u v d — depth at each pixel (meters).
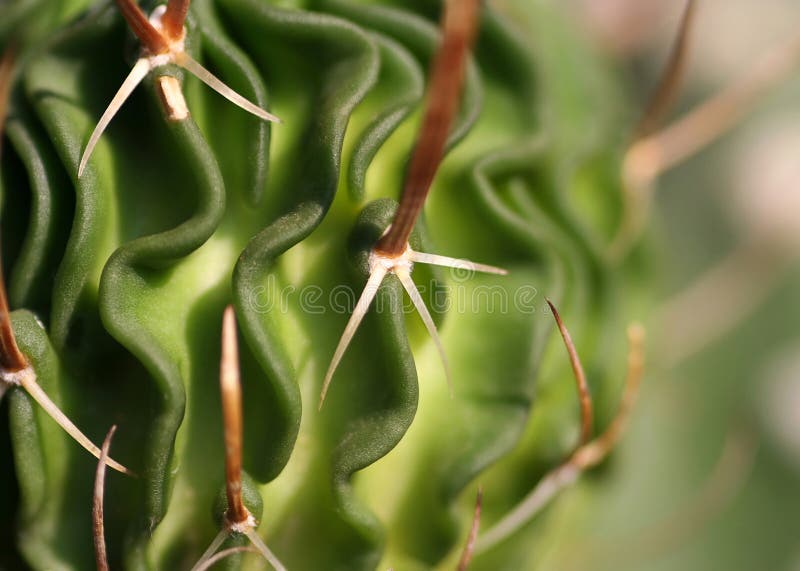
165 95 0.13
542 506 0.15
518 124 0.15
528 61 0.15
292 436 0.13
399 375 0.13
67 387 0.13
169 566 0.14
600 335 0.15
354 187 0.13
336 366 0.13
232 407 0.13
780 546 0.17
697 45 0.19
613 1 0.19
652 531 0.16
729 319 0.17
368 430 0.13
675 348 0.17
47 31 0.15
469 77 0.14
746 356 0.17
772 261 0.17
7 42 0.15
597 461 0.15
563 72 0.16
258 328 0.13
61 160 0.14
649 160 0.16
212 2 0.14
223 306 0.13
